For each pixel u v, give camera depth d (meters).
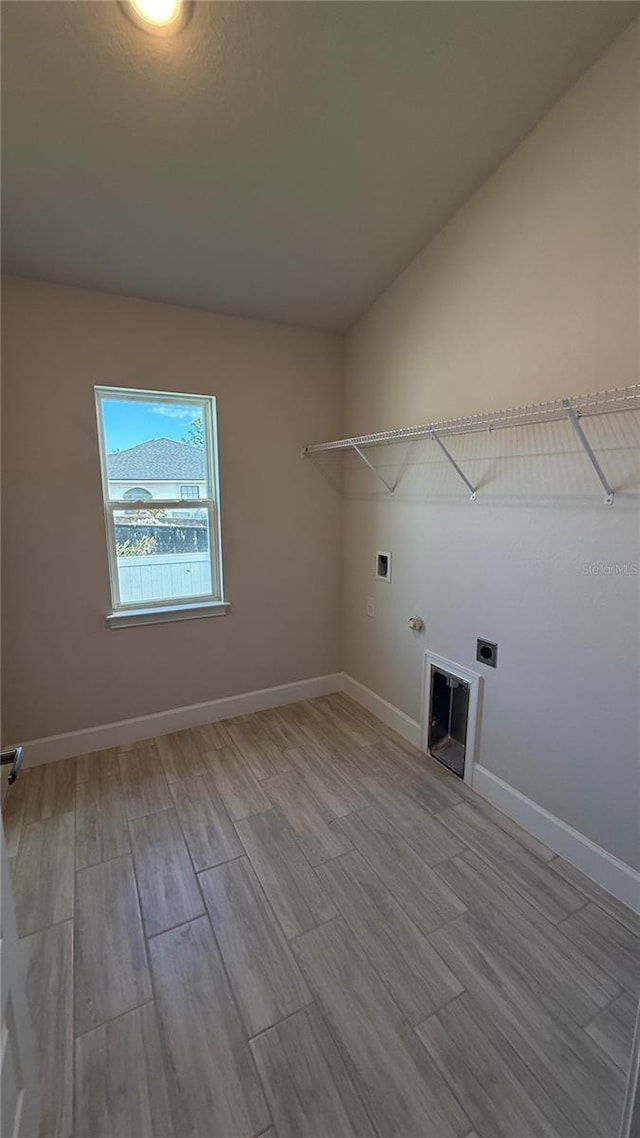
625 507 1.50
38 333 2.15
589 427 1.58
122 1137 1.03
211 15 1.27
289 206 1.92
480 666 2.12
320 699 3.20
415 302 2.31
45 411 2.20
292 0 1.26
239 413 2.68
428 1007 1.29
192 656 2.75
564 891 1.65
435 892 1.65
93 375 2.28
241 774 2.33
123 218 1.88
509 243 1.80
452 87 1.51
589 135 1.49
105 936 1.49
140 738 2.65
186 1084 1.12
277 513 2.90
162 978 1.36
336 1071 1.15
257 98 1.49
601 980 1.35
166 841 1.89
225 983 1.35
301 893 1.65
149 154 1.63
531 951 1.44
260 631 2.96
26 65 1.33
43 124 1.49
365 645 3.01
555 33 1.37
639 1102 0.89
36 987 1.33
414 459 2.43
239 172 1.74
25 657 2.30
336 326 2.83
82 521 2.35
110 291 2.26
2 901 0.79
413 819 2.01
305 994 1.32
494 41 1.38
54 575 2.32
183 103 1.48
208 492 2.74
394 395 2.52
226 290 2.38
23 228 1.85
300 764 2.42
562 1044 1.20
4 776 2.21
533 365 1.75
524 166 1.71
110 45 1.31
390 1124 1.05
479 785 2.17
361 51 1.39
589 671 1.66
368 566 2.90
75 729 2.47
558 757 1.79
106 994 1.32
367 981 1.36
